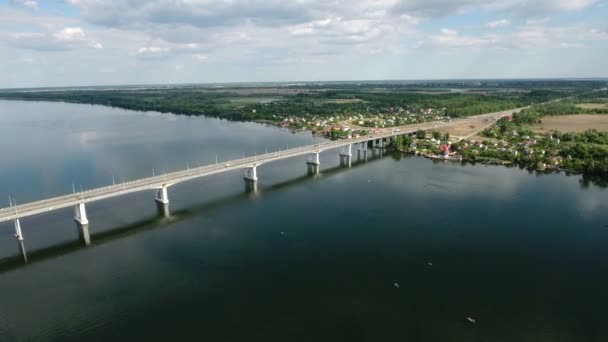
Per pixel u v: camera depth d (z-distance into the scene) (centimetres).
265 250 16300
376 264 15125
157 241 17225
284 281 14012
